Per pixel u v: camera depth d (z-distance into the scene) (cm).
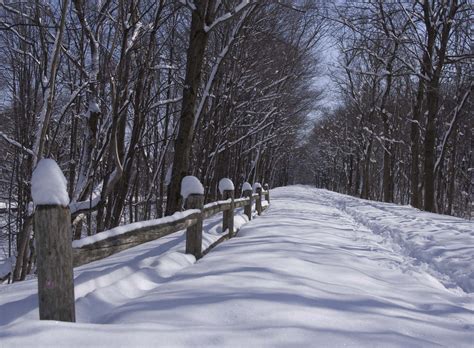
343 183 6525
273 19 1451
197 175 1403
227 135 1577
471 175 3738
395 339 247
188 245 500
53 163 248
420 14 1702
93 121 802
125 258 513
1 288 415
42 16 786
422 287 425
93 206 677
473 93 2470
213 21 871
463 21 1641
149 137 1598
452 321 311
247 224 864
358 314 294
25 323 229
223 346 217
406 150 3884
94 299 298
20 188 1026
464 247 625
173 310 277
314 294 334
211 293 323
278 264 439
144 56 895
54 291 240
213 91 1387
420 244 688
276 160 3975
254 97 1722
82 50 789
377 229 952
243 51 1320
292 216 1068
